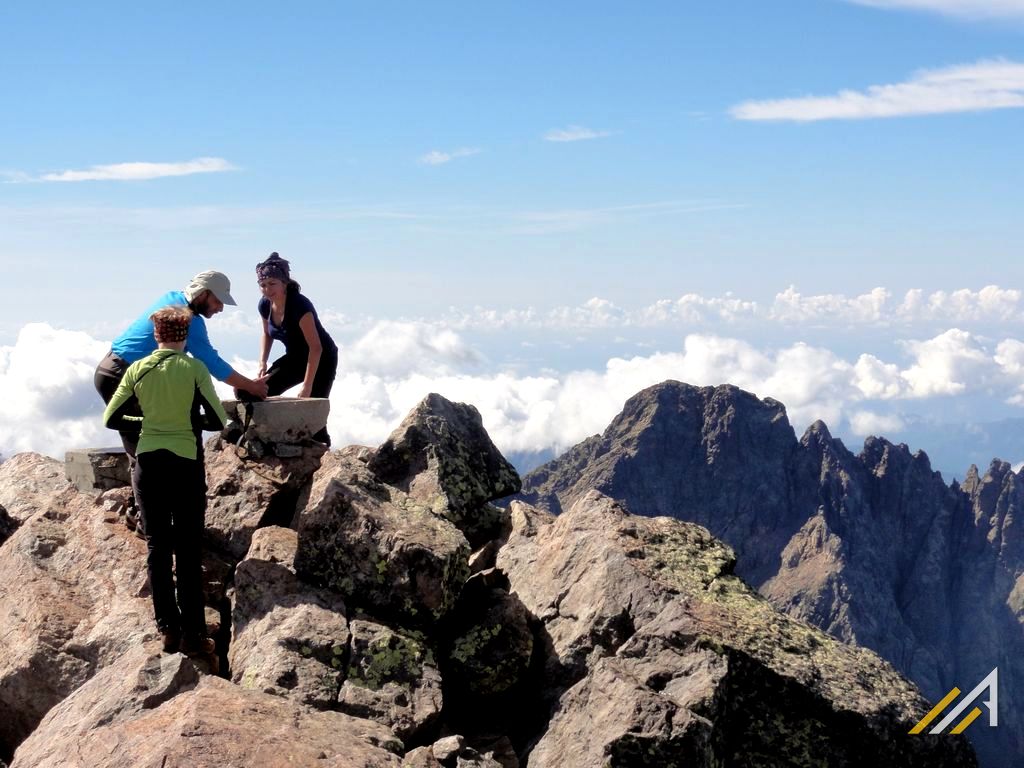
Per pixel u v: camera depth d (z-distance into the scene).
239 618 11.37
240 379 13.80
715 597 11.41
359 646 10.51
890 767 9.93
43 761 8.25
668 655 10.43
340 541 11.48
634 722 9.24
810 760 9.91
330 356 15.70
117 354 12.66
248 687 9.91
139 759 7.59
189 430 11.05
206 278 13.00
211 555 13.13
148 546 10.91
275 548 11.98
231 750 7.67
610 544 12.16
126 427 11.48
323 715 8.94
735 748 9.92
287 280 15.23
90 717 8.64
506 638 11.24
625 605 11.34
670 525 12.89
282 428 14.09
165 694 8.76
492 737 10.62
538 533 14.03
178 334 11.18
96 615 11.77
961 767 10.05
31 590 12.04
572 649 11.27
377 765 8.05
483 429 16.20
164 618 10.80
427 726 9.90
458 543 11.82
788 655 10.57
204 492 11.35
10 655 11.12
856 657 11.04
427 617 11.17
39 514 13.88
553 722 10.27
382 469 15.17
